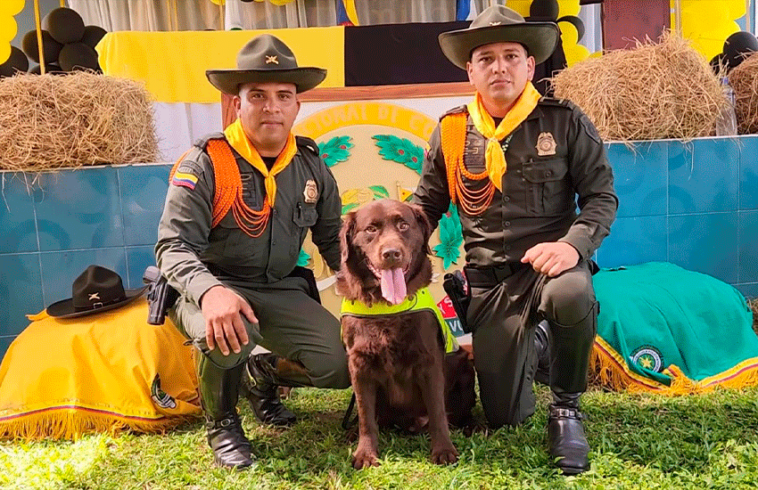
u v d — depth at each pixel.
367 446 2.48
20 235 3.57
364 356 2.44
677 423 2.69
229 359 2.40
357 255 2.42
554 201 2.63
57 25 5.52
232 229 2.62
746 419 2.68
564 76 4.20
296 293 2.82
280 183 2.68
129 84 3.79
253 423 2.95
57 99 3.55
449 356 2.77
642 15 6.18
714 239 3.99
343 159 3.72
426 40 4.04
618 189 3.88
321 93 3.72
